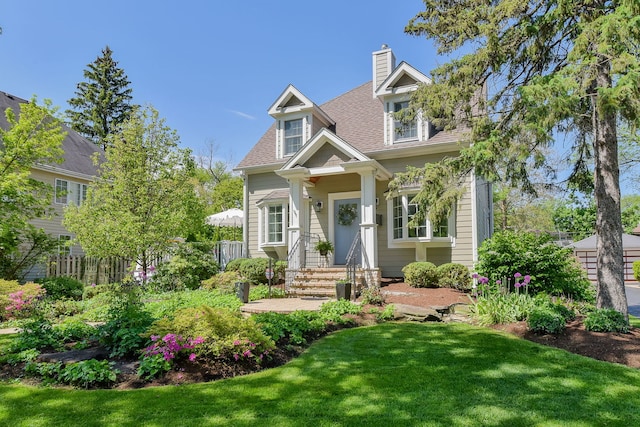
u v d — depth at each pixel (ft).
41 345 18.94
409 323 26.63
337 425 11.44
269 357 17.89
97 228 41.47
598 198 24.36
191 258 45.34
